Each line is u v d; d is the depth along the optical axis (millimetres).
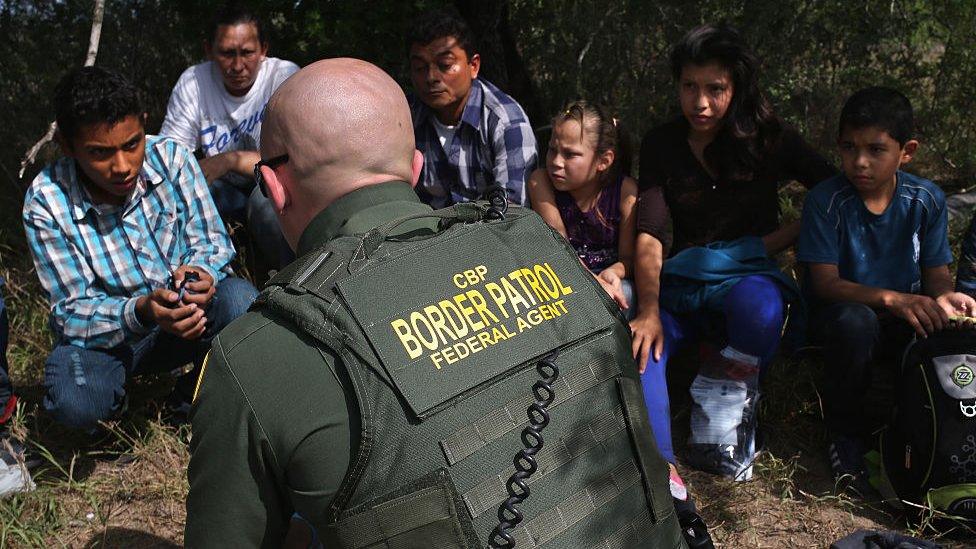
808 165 3371
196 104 4176
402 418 1464
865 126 3033
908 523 2871
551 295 1650
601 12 5289
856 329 3010
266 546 1610
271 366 1519
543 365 1565
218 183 3977
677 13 5125
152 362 3201
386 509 1466
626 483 1614
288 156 1709
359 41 4578
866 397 3389
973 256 3152
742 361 3113
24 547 2801
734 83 3199
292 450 1505
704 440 3119
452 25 3516
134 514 2984
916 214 3180
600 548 1551
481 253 1636
